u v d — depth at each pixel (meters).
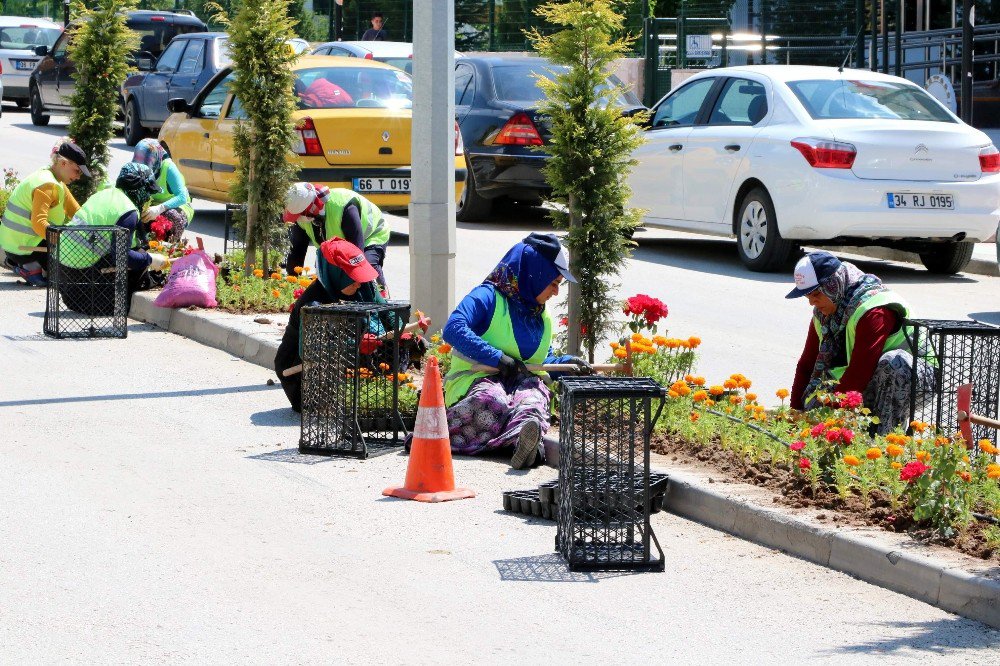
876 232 15.52
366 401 9.14
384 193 17.45
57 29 38.06
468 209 20.41
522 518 7.61
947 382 8.54
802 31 33.28
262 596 6.30
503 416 8.80
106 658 5.55
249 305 12.96
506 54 21.31
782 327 13.18
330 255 9.64
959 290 15.50
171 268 13.19
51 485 7.99
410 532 7.31
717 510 7.43
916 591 6.38
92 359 11.59
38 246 14.72
